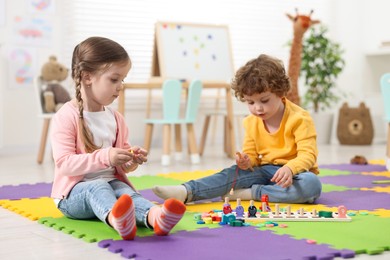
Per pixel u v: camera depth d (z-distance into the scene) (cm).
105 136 177
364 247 136
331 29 575
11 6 430
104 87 168
